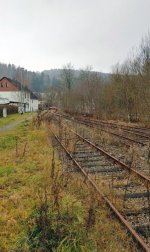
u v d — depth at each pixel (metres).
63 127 27.95
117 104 45.50
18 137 21.55
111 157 12.71
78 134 22.38
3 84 92.81
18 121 41.81
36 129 26.81
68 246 5.40
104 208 7.24
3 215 6.96
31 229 5.93
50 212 6.31
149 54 37.12
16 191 8.72
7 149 16.48
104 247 5.59
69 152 14.76
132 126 31.44
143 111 35.53
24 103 84.94
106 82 55.12
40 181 9.48
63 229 5.76
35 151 15.09
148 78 34.50
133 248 5.46
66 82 109.88
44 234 5.61
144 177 9.23
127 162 12.31
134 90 38.72
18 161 12.88
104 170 10.99
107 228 6.21
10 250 5.54
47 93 148.75
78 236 5.65
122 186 9.03
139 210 7.12
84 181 9.11
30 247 5.53
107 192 8.23
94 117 53.09
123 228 6.24
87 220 6.20
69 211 6.40
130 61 41.88
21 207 7.40
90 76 76.62
